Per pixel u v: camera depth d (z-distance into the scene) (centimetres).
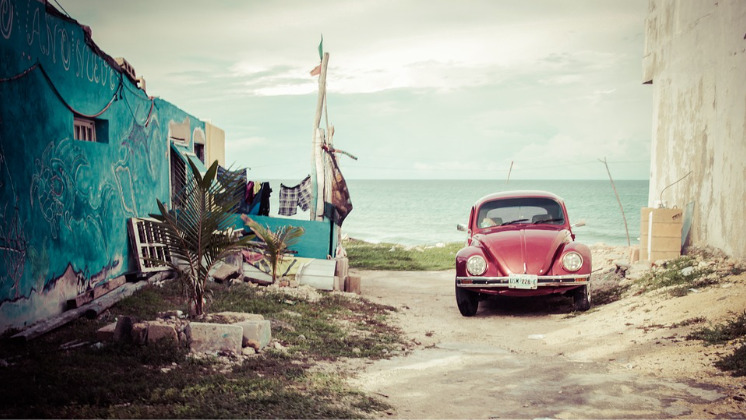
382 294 1319
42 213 668
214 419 406
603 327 824
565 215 1123
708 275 964
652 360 626
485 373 616
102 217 857
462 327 929
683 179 1296
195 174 650
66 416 390
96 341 592
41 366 494
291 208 1489
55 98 710
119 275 923
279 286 1099
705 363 585
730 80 1069
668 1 1426
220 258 670
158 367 526
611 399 502
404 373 614
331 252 1394
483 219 1146
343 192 1448
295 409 442
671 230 1157
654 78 1530
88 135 867
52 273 690
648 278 1067
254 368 554
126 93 968
